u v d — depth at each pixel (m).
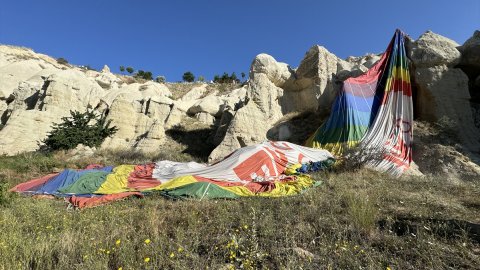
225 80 65.19
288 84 23.91
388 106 17.45
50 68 35.34
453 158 14.19
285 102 23.69
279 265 4.17
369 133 16.33
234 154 13.91
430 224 5.48
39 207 7.74
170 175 12.27
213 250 4.75
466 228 5.17
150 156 20.08
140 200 9.12
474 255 4.26
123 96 25.88
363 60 30.73
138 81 59.25
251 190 10.06
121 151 21.02
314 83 22.48
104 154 20.38
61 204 9.21
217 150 18.72
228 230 5.69
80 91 27.77
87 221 6.35
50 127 23.58
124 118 24.97
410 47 19.22
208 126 28.27
